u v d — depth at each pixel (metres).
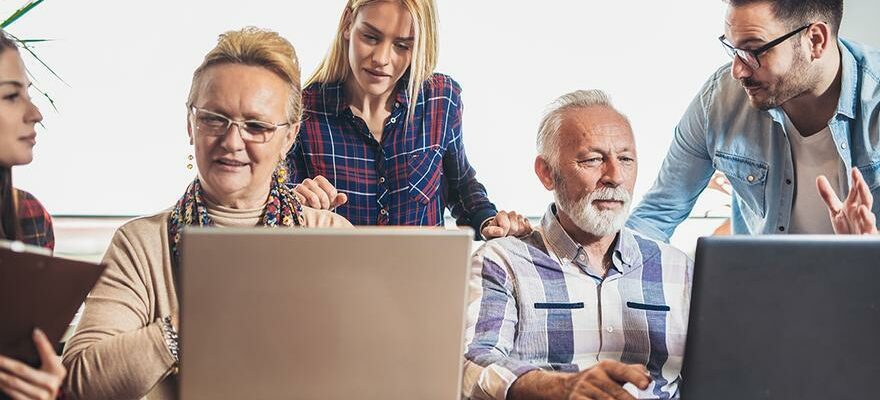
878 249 1.18
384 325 1.13
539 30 3.22
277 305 1.10
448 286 1.14
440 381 1.16
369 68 2.38
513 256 1.93
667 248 2.01
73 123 2.76
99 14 2.76
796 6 2.17
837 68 2.28
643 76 3.34
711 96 2.46
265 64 1.68
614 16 3.29
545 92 3.24
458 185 2.63
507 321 1.87
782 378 1.17
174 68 2.85
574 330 1.91
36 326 1.09
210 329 1.09
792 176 2.38
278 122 1.68
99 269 1.09
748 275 1.15
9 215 1.60
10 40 1.64
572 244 1.94
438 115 2.52
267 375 1.11
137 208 2.84
